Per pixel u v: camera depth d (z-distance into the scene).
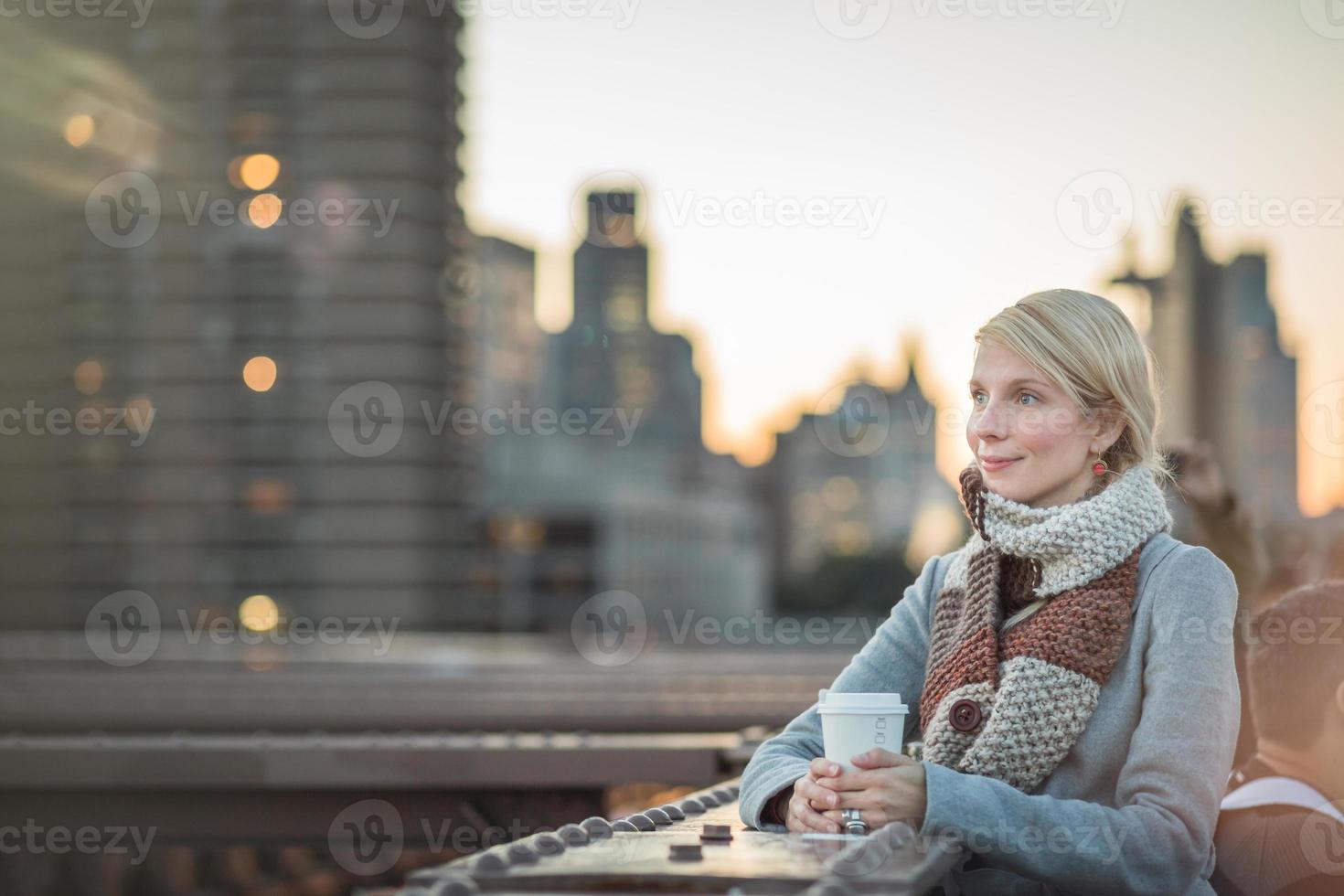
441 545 74.31
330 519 71.06
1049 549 2.85
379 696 8.70
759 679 9.70
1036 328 2.94
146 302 69.00
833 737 2.73
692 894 2.04
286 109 70.31
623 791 7.55
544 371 132.25
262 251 70.31
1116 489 2.88
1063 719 2.75
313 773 5.31
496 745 5.35
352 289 71.38
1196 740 2.68
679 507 154.88
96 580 68.50
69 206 67.69
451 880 2.00
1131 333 2.96
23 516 67.81
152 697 8.98
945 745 2.84
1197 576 2.81
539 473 117.88
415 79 71.62
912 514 194.50
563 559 116.56
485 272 124.12
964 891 2.86
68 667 31.06
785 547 193.62
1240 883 3.25
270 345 70.44
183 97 69.12
